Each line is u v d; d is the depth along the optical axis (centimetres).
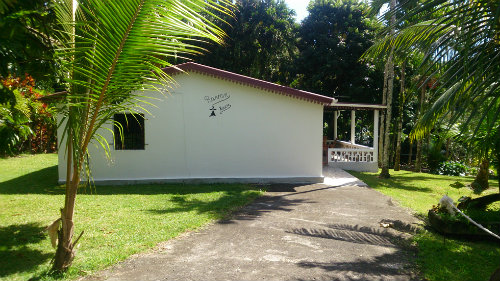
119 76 343
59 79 397
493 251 530
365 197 920
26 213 691
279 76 2530
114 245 509
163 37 310
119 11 294
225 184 1102
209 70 1088
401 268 454
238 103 1125
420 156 1862
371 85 2147
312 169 1146
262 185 1087
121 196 879
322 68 2111
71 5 354
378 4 907
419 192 1088
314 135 1141
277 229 612
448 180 1418
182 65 1082
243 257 480
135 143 1102
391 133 2400
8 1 342
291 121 1135
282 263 462
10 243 511
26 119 573
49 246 505
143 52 324
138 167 1104
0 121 550
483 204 685
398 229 631
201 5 295
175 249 505
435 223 619
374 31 2041
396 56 771
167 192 946
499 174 532
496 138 529
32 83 637
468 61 354
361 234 593
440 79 379
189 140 1117
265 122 1133
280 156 1141
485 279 427
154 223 624
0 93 447
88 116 405
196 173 1124
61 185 1045
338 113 1970
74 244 422
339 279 416
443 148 2277
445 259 490
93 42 318
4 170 1358
